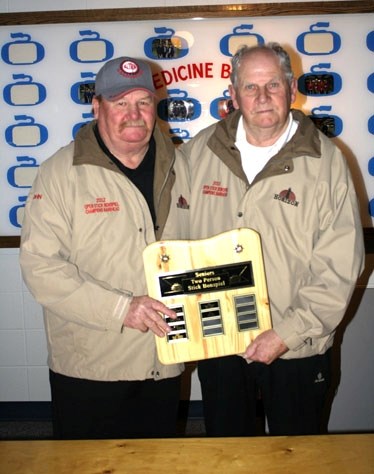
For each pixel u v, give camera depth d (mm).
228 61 2588
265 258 1668
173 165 1752
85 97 2635
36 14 2570
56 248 1624
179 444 1205
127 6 2570
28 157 2684
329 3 2521
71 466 1140
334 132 2613
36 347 2803
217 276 1563
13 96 2648
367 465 1120
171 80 2613
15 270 2740
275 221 1654
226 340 1581
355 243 1602
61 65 2621
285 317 1610
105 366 1674
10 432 2770
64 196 1635
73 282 1573
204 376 1851
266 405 1764
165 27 2580
